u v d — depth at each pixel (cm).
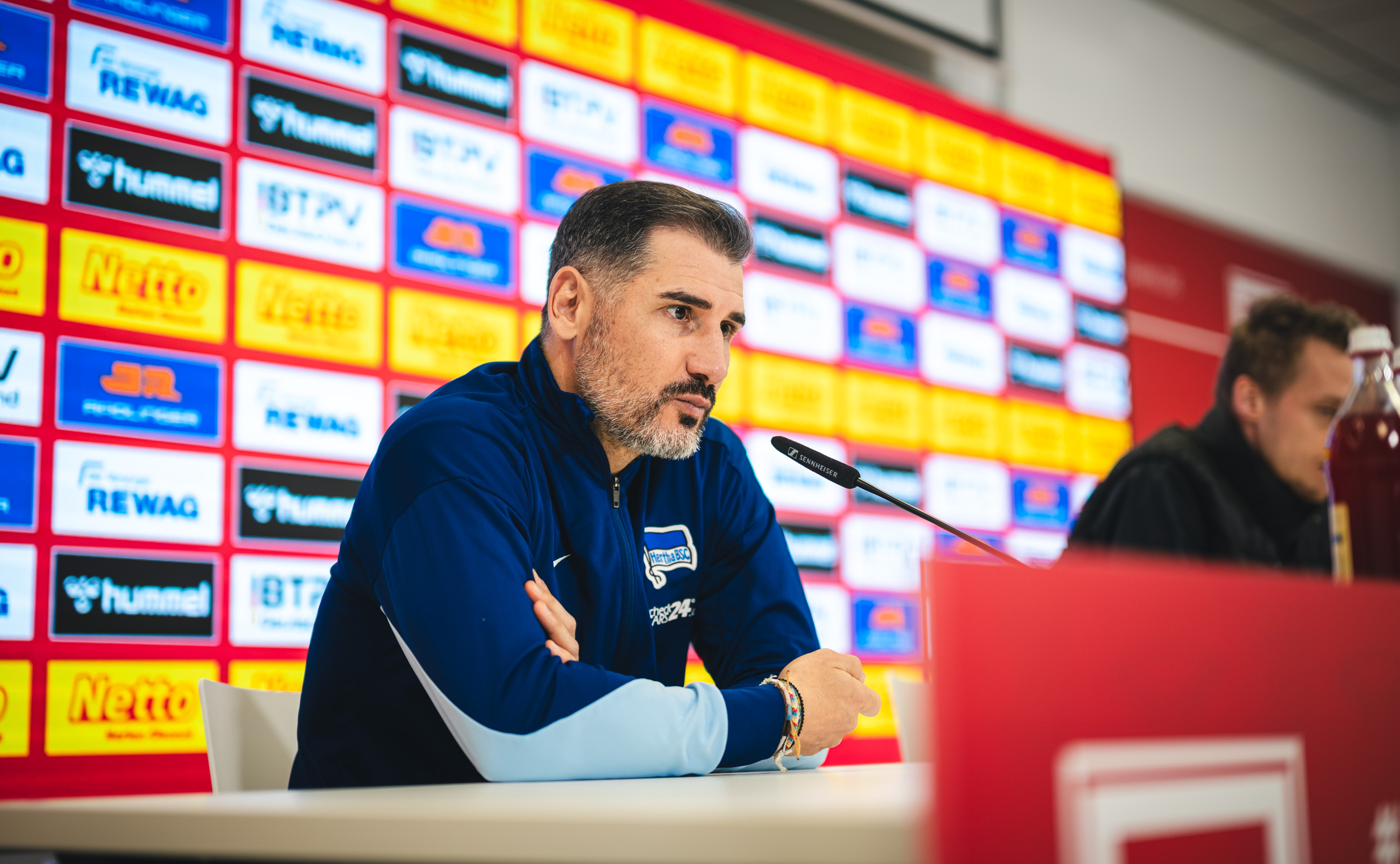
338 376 240
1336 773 48
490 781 85
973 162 375
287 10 242
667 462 131
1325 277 552
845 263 335
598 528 118
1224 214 496
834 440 323
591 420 121
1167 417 460
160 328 219
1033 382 378
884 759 309
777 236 321
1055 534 375
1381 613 52
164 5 226
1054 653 41
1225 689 45
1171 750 43
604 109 291
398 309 250
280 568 228
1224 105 505
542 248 275
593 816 47
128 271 217
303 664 229
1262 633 47
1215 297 491
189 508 218
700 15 314
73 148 213
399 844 50
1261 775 46
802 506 310
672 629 127
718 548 134
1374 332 97
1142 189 463
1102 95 450
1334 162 559
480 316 262
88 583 206
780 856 43
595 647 117
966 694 39
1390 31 506
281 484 230
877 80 353
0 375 201
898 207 351
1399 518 92
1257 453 188
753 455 304
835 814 44
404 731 112
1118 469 189
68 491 206
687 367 119
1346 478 95
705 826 45
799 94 334
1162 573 45
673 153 304
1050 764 40
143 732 209
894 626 322
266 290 232
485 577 95
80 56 216
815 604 307
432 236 257
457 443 105
